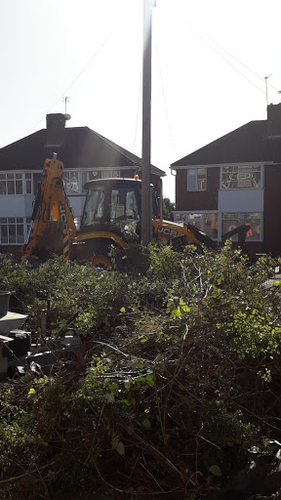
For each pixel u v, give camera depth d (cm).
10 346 395
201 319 367
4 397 318
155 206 1390
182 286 557
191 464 305
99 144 3797
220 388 341
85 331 477
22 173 3734
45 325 503
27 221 3756
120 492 280
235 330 364
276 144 3353
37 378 347
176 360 330
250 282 504
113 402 291
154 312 510
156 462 298
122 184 1369
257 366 365
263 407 359
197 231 1384
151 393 324
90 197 1420
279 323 407
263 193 3344
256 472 289
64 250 1359
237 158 3412
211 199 3472
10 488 268
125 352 374
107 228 1351
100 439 284
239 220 3419
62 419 292
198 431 307
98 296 563
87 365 354
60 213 1442
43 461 286
